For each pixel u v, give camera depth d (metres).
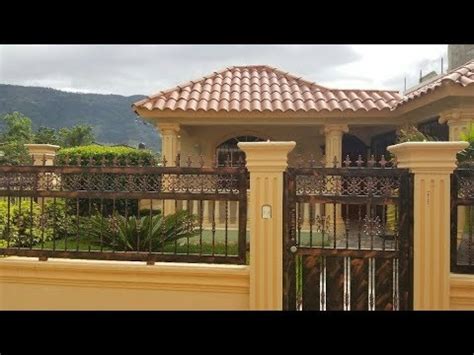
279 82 13.60
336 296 4.73
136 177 5.04
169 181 4.98
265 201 4.72
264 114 11.41
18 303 5.12
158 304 4.96
